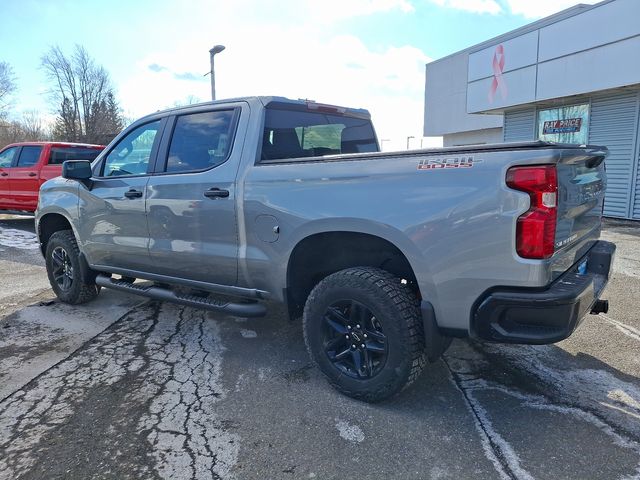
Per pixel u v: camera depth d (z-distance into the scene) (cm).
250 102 366
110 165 455
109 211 440
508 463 247
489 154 254
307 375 350
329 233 313
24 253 825
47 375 350
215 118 381
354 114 453
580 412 296
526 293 248
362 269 303
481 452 257
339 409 302
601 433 273
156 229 403
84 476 239
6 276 657
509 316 256
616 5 1091
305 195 313
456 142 2734
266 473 242
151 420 289
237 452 258
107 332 438
